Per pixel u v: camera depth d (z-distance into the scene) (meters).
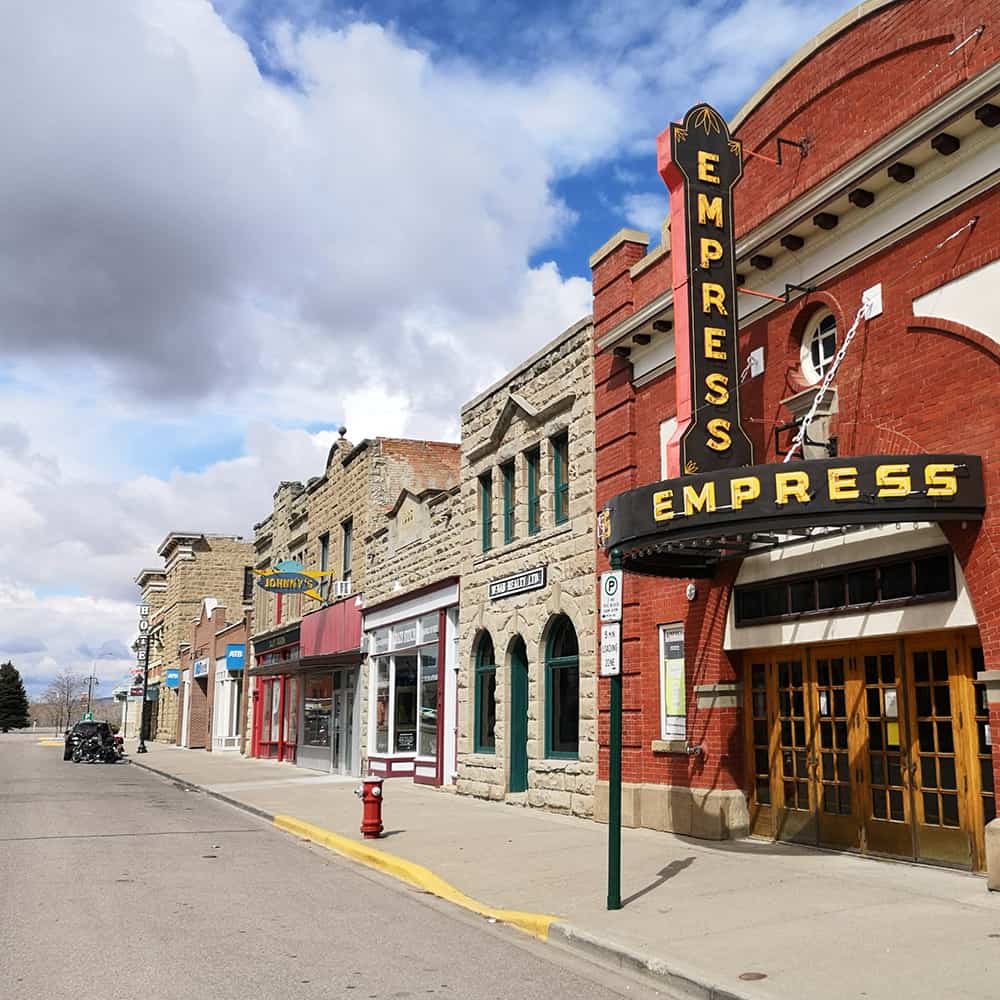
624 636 15.24
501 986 7.13
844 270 11.54
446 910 9.90
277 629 35.91
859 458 9.48
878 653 11.18
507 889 10.48
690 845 12.70
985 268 9.78
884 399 10.84
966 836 9.95
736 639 12.99
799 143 12.38
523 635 18.45
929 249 10.42
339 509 30.38
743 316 13.09
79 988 6.91
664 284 15.11
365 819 14.35
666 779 14.23
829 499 9.50
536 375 18.69
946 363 10.12
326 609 30.72
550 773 17.22
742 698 13.27
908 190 10.64
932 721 10.45
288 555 36.22
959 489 9.43
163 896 10.38
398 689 25.17
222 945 8.21
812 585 11.94
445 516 22.42
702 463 11.69
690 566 13.20
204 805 21.02
